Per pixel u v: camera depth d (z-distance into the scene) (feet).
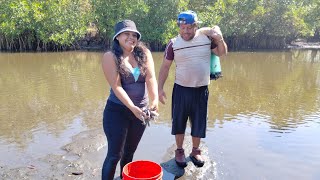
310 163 14.46
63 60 51.37
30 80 34.01
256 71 41.93
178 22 12.41
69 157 14.88
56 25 64.44
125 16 67.67
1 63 47.29
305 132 18.65
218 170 13.55
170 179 12.67
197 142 13.78
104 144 16.29
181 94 13.21
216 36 12.42
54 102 25.36
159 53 64.23
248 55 62.39
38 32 63.82
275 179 12.92
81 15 66.90
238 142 16.80
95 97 26.99
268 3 76.07
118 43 10.78
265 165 14.14
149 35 68.39
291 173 13.47
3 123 20.24
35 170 13.51
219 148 15.90
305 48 77.10
